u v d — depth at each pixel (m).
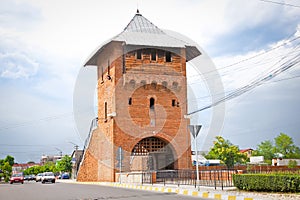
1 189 28.66
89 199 17.41
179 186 23.34
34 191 24.84
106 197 18.14
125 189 24.23
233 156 49.41
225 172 25.72
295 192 15.81
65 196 19.44
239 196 15.74
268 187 16.62
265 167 36.25
